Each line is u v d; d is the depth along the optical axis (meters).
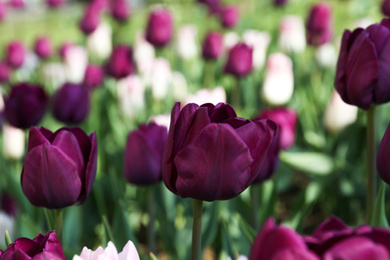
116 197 1.12
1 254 0.73
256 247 0.61
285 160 1.40
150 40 1.89
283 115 1.25
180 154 0.75
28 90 1.29
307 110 1.68
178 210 1.47
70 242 1.22
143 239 1.50
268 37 2.28
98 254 0.75
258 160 0.76
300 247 0.57
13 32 4.79
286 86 1.55
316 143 1.58
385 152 0.81
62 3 3.49
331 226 0.73
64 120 1.34
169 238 1.26
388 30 0.90
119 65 1.63
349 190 1.46
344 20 3.58
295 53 2.04
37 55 2.27
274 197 1.17
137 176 1.04
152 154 1.03
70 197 0.83
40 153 0.82
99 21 2.42
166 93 1.77
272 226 0.60
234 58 1.63
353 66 0.91
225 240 1.04
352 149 1.47
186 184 0.76
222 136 0.74
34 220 1.23
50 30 4.80
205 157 0.75
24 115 1.25
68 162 0.82
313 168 1.40
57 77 2.15
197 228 0.79
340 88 0.93
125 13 2.60
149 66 1.99
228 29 2.51
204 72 2.10
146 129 1.05
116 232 1.01
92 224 1.42
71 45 2.19
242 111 1.72
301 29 2.23
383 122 1.56
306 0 4.13
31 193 0.83
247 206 1.17
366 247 0.55
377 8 3.49
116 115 1.75
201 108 0.75
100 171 1.54
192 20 4.02
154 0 4.67
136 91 1.64
